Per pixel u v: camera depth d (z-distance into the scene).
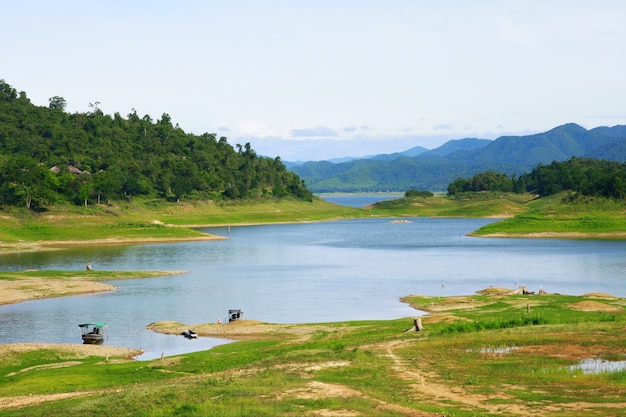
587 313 82.19
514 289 117.31
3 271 146.62
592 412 38.38
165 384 50.69
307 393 44.31
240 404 41.53
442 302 102.19
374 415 38.12
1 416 43.12
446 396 43.22
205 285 127.50
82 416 41.19
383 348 62.12
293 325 86.25
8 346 72.56
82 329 84.06
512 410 39.25
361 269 152.38
